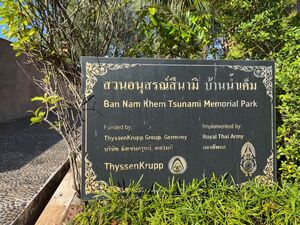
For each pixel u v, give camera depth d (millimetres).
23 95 14664
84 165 2727
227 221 2451
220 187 2768
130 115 2783
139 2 3709
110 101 2764
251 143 2920
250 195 2732
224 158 2879
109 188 2730
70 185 3770
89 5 2980
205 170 2852
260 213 2555
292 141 3004
